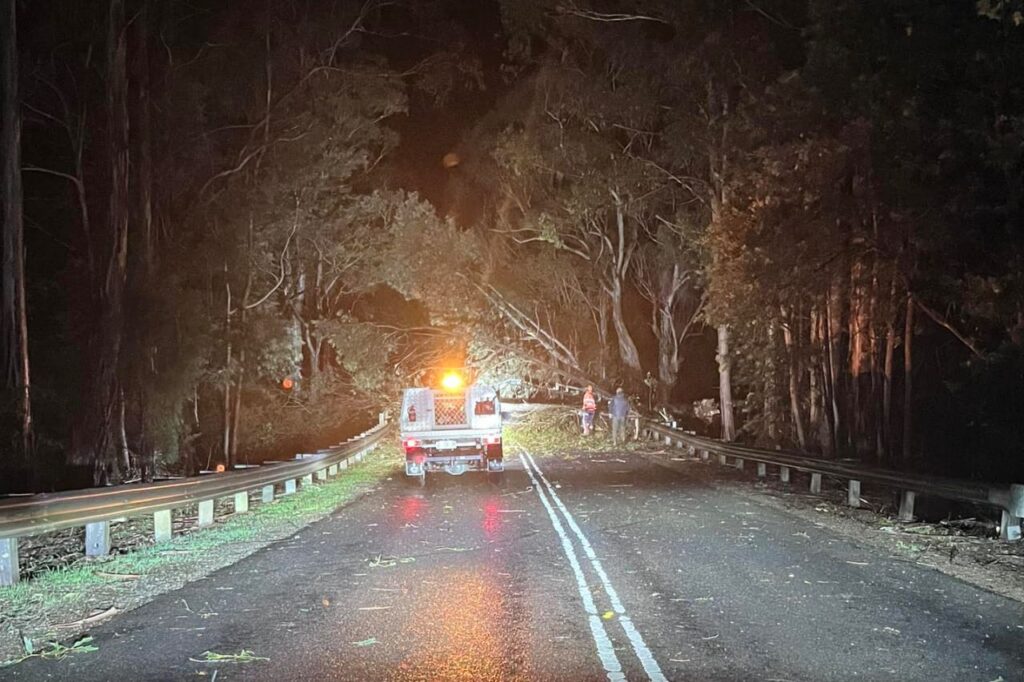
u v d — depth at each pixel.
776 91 20.81
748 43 26.78
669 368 42.12
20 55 25.33
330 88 37.16
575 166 36.72
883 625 8.43
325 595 9.81
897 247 19.56
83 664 7.39
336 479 24.44
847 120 18.91
